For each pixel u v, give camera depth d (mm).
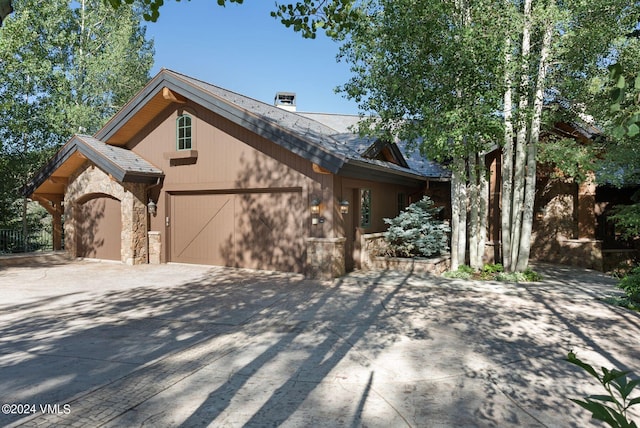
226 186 11844
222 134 11891
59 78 17531
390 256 12430
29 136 16969
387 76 9789
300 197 10852
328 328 6273
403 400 3910
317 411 3693
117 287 9375
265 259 11477
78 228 14383
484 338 5801
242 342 5602
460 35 8711
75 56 19688
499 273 11078
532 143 10523
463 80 8469
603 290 9242
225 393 4047
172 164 12867
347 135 14141
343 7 4629
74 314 7043
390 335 5930
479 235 11883
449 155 9469
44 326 6320
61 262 13461
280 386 4215
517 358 5023
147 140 13445
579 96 9750
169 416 3590
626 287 7938
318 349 5332
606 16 8914
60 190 15172
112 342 5562
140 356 5043
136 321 6625
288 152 10812
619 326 6430
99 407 3734
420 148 9914
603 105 9070
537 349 5352
